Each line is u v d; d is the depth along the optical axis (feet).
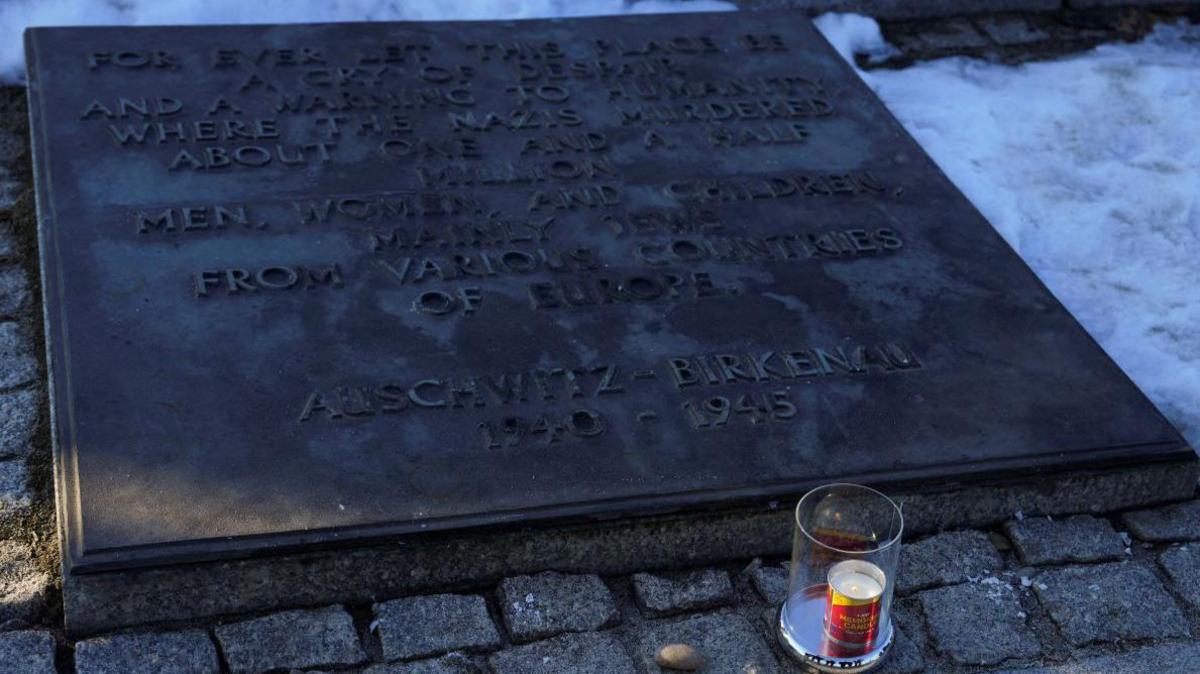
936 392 6.05
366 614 5.30
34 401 6.00
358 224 6.49
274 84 7.30
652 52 7.97
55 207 6.37
